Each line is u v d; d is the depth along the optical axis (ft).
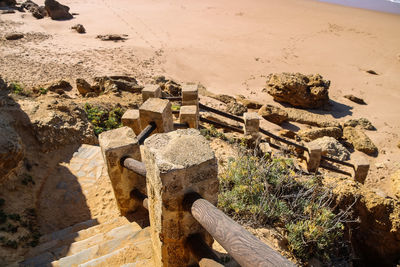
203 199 9.45
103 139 16.10
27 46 91.86
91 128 27.66
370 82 81.97
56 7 126.11
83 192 20.88
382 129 59.72
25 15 129.59
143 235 15.16
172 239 10.65
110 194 20.65
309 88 67.36
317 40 113.09
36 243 16.22
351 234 19.39
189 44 106.11
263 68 89.56
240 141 30.22
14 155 18.75
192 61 92.22
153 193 10.84
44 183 21.36
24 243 15.97
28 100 29.76
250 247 7.20
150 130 20.02
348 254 16.46
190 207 9.49
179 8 156.97
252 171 18.12
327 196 19.16
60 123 25.85
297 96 65.98
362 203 19.04
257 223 15.85
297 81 66.23
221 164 21.27
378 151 52.31
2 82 36.81
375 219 18.79
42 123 24.86
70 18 130.72
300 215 16.16
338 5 168.66
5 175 18.78
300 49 104.68
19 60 79.56
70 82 60.75
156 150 9.99
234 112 56.34
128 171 16.42
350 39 114.32
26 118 25.05
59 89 51.01
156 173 9.74
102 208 19.62
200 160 9.53
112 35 106.93
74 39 104.27
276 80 69.21
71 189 21.06
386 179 44.73
